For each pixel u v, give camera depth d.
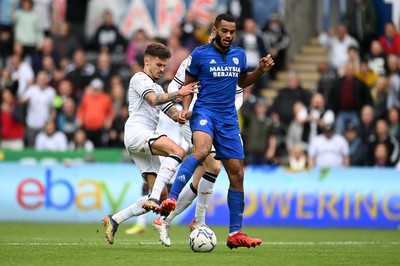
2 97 67.81
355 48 68.31
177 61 64.94
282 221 57.56
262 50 69.75
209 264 28.64
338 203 57.59
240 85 34.53
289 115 65.56
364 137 61.59
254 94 70.19
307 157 62.84
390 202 57.44
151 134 33.88
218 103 32.97
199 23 74.50
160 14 76.69
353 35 71.56
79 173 57.97
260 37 69.75
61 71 69.94
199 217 35.59
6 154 62.56
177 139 47.19
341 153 60.69
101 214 57.41
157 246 36.69
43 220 57.75
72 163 58.03
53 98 67.25
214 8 75.50
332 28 76.12
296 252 34.62
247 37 69.19
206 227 33.62
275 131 62.84
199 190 35.34
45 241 39.59
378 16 72.44
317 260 30.97
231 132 33.06
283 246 38.53
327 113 62.34
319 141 60.75
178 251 33.75
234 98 33.31
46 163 58.31
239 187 33.41
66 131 66.06
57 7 77.75
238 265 28.55
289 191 57.72
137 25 77.00
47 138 64.69
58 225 53.91
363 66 67.38
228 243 33.41
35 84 68.38
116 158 62.34
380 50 68.62
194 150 32.38
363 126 61.81
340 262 30.42
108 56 70.44
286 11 76.06
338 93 64.75
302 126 63.34
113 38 73.81
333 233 50.56
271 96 72.88
